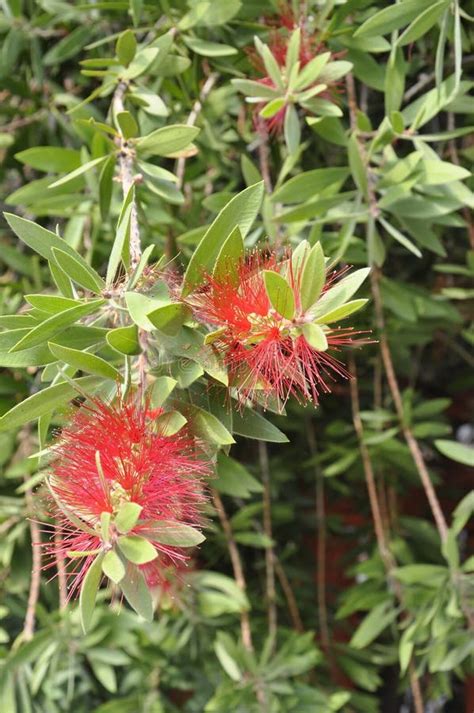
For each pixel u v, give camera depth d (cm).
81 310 61
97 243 90
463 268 89
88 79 97
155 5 80
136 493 60
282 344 61
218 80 87
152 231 87
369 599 91
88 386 64
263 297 60
